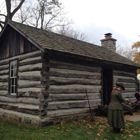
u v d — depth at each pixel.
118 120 6.37
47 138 5.80
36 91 7.73
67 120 8.08
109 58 10.56
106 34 15.91
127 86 11.97
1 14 18.28
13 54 9.65
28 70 8.37
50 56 7.73
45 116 7.33
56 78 7.85
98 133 6.38
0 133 6.55
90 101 9.31
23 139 5.81
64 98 8.06
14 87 9.45
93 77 9.62
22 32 8.37
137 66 12.15
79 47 10.01
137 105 11.35
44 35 9.49
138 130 6.98
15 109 8.95
